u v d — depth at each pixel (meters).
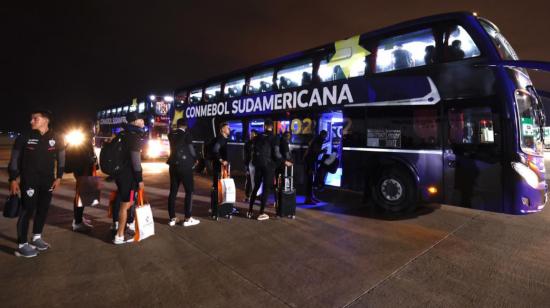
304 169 7.34
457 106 5.27
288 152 5.72
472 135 5.10
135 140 4.17
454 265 3.69
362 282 3.23
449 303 2.83
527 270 3.56
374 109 6.34
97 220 5.38
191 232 4.82
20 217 3.72
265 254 3.98
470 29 5.19
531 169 4.77
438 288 3.12
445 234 4.89
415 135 5.75
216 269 3.51
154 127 16.70
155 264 3.62
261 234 4.79
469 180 5.12
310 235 4.78
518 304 2.83
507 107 4.77
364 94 6.52
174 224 5.14
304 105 7.71
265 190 5.57
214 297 2.90
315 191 8.71
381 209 6.37
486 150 4.96
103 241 4.34
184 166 4.98
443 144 5.40
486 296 2.97
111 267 3.51
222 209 5.52
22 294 2.89
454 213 6.25
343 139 6.84
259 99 8.97
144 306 2.73
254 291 3.02
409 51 5.96
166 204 6.76
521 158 4.72
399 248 4.25
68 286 3.06
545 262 3.80
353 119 6.68
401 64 6.04
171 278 3.27
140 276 3.30
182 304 2.77
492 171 4.90
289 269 3.53
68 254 3.86
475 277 3.38
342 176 6.84
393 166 6.05
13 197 3.66
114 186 9.13
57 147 4.07
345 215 6.05
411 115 5.81
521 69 5.34
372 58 6.48
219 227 5.11
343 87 6.90
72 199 7.07
